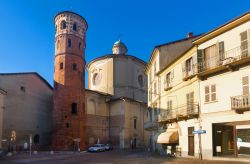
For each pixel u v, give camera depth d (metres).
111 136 66.75
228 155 25.55
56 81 58.22
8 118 50.84
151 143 48.12
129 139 64.19
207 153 26.80
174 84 34.69
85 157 37.34
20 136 52.66
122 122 64.19
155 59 43.78
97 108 66.44
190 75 29.84
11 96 52.03
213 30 26.98
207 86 27.64
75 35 60.41
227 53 25.81
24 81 55.16
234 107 23.92
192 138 29.59
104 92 71.75
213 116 26.56
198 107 28.34
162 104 38.97
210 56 27.95
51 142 56.81
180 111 32.12
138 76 76.38
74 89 57.97
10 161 31.66
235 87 24.69
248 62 23.69
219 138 26.31
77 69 59.38
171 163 25.27
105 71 73.06
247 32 24.16
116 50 80.31
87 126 63.00
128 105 65.50
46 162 30.08
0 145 42.34
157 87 41.66
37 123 57.16
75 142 55.81
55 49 60.53
